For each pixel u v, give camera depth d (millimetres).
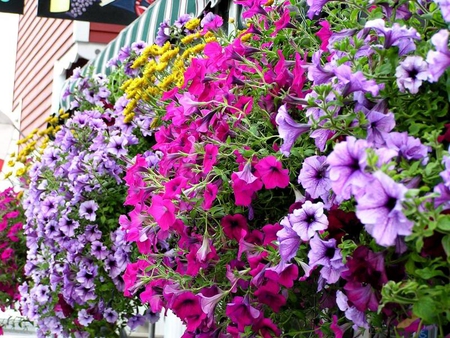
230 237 2023
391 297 1189
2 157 8609
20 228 5387
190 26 3441
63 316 3775
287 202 2084
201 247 2025
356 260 1323
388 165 1131
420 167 1279
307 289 1963
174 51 3256
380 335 1795
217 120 2119
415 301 1186
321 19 2297
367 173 1166
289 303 2012
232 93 2189
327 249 1504
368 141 1401
